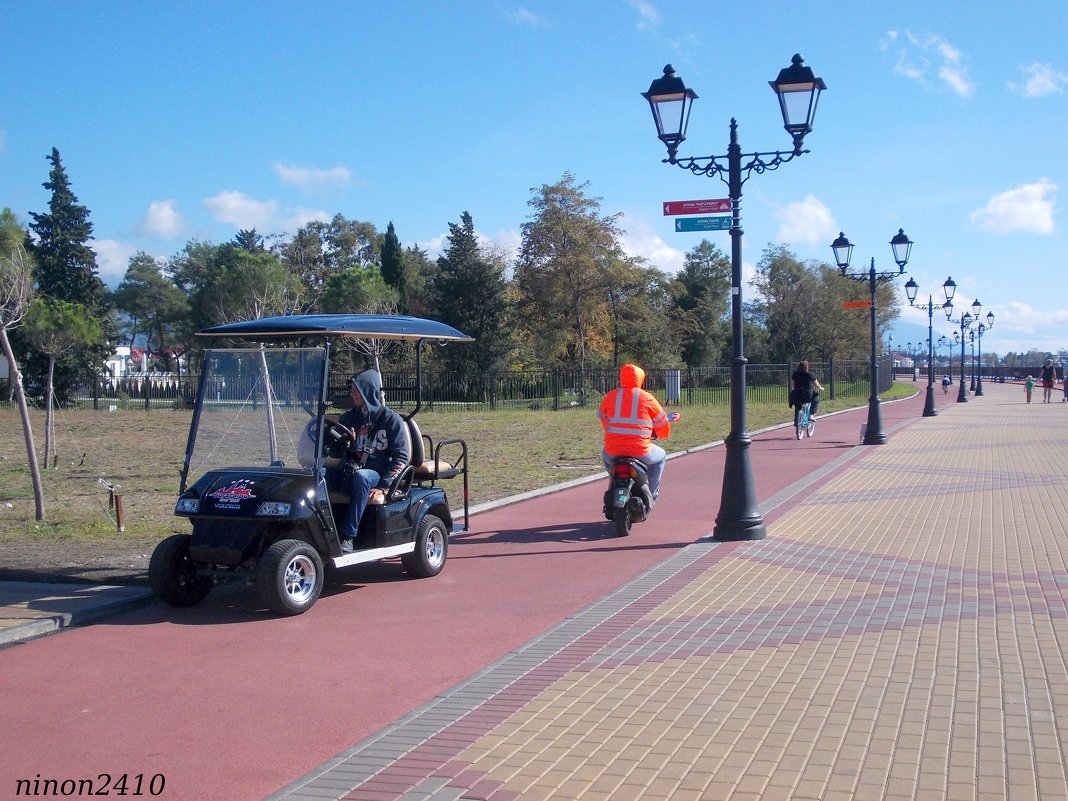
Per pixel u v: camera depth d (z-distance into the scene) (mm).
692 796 4055
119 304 78125
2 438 25125
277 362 7891
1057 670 5555
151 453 20953
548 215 44844
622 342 47875
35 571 8648
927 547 9273
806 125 9758
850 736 4648
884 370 51875
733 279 10031
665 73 10039
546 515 12133
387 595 8078
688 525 11266
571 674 5766
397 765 4504
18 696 5664
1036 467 15648
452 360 42781
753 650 6109
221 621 7324
